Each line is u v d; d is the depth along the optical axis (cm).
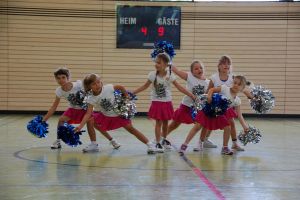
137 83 1183
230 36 1185
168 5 1177
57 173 394
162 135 582
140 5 1170
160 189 335
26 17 1154
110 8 1170
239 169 426
